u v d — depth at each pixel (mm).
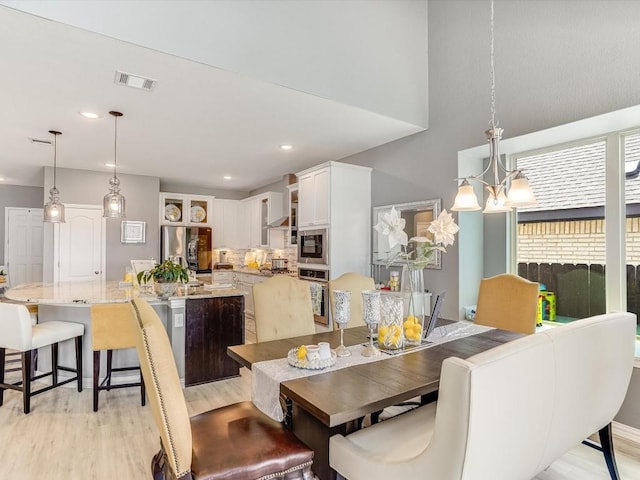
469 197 2322
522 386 1238
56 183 5660
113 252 6066
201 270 6965
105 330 2812
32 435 2475
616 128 2898
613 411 1880
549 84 2941
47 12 2008
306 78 2986
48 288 3932
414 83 3812
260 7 2768
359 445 1518
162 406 1234
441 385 1147
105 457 2225
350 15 3307
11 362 4012
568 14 2836
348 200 4422
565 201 3281
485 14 3430
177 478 1249
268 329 2494
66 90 2902
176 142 4332
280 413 1577
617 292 2904
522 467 1354
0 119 3541
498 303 2855
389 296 2264
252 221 7402
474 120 3482
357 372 1679
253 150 4688
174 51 2395
